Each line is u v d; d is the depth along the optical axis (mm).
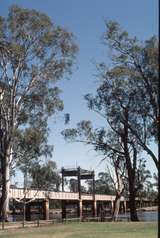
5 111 54375
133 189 57938
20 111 55625
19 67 54875
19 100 55375
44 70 55875
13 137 55344
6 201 56594
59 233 35062
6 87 54688
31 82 55656
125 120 56219
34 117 57031
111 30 55812
